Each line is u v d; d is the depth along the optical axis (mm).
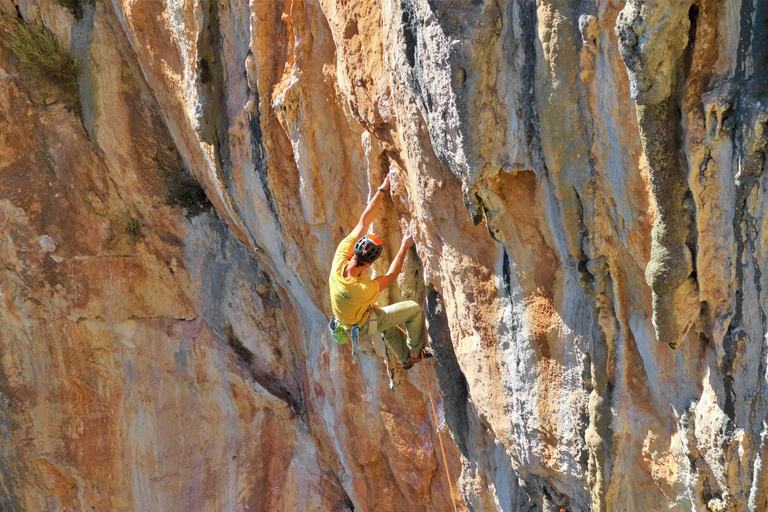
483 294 12703
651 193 8648
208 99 17672
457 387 15320
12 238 23781
